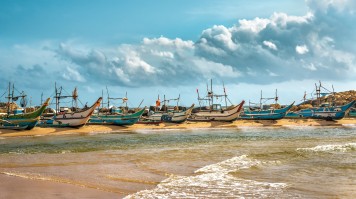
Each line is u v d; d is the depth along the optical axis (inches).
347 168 774.5
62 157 971.9
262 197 495.8
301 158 944.3
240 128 3750.0
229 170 729.0
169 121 3998.5
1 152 1218.6
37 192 505.7
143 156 978.1
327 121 4527.6
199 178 639.8
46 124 2952.8
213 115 4244.6
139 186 572.1
